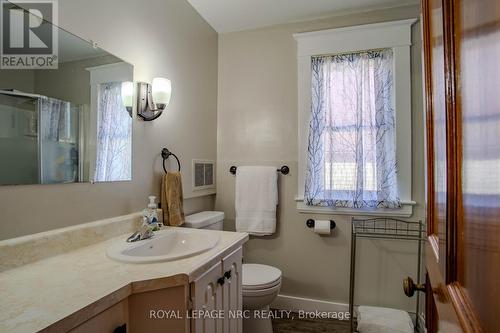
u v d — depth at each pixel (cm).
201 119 220
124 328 85
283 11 213
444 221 48
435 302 63
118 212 141
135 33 153
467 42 37
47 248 105
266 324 179
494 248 29
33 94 103
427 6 70
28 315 66
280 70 230
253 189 223
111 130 137
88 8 125
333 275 216
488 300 31
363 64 208
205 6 207
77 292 78
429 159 71
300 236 223
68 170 116
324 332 197
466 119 38
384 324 181
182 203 177
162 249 138
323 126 214
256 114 235
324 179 213
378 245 207
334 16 219
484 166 32
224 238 138
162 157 174
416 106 200
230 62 243
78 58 120
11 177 96
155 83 156
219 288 117
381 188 200
